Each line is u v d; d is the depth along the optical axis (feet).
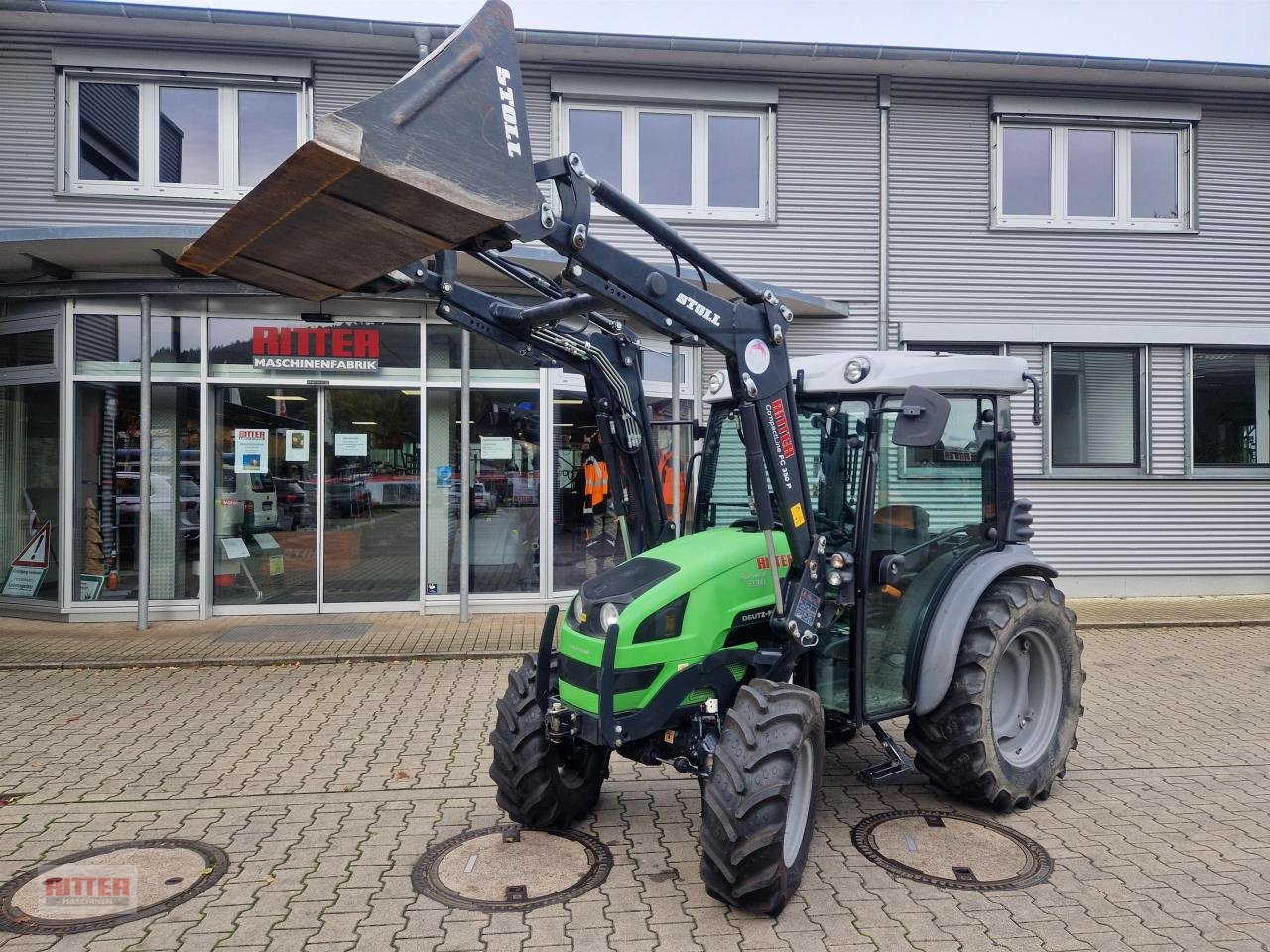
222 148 33.55
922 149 37.76
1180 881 12.60
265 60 33.32
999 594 15.37
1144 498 38.22
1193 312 38.91
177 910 11.89
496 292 32.40
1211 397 39.09
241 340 32.35
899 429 12.80
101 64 32.55
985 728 14.56
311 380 32.63
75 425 31.83
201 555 32.19
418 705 22.11
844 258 37.37
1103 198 39.04
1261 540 38.68
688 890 12.41
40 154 32.55
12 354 32.76
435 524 33.40
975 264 38.04
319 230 10.00
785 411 13.33
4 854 13.71
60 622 31.65
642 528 15.72
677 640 12.44
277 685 24.03
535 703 14.15
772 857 11.21
